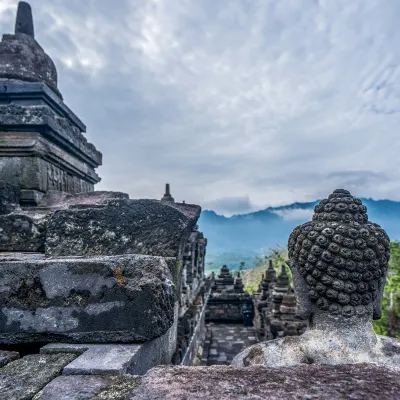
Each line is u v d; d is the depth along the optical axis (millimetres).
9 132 5715
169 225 4039
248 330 17625
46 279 2828
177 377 1882
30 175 5660
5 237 4336
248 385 1748
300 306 2740
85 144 7812
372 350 2496
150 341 2887
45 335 2752
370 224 2756
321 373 1879
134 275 2842
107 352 2518
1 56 6621
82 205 4398
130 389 1823
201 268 13148
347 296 2545
